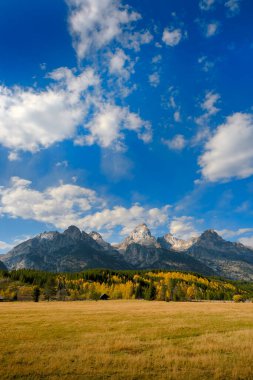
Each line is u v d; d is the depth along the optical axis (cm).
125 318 4391
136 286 18825
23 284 19300
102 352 2073
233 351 2098
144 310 6141
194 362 1798
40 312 5562
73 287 19175
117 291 17612
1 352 2050
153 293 15350
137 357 1884
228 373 1606
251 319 4319
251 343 2330
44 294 16200
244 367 1697
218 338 2588
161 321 3988
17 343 2391
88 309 6494
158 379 1515
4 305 8612
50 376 1546
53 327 3344
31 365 1731
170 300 15438
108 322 3866
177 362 1798
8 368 1666
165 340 2528
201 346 2231
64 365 1723
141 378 1533
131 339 2538
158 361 1830
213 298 19438
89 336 2697
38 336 2722
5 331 3003
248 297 18162
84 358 1870
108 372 1620
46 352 2050
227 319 4303
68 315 4903
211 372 1622
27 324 3634
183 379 1512
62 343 2358
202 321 4022
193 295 19325
